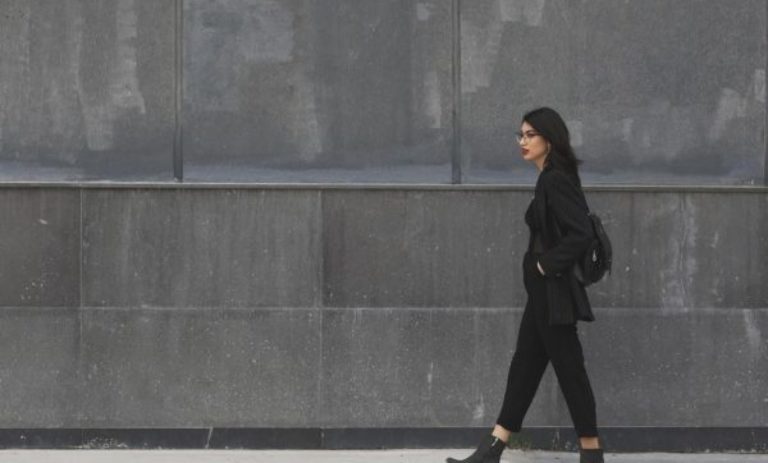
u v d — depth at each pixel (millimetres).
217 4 10070
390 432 9984
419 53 10141
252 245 9961
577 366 8484
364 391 9992
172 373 9914
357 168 10125
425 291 10023
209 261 9945
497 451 8672
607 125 10227
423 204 10031
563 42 10203
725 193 10148
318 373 9977
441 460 9625
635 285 10109
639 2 10227
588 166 10227
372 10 10125
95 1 10016
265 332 9953
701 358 10109
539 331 8508
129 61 10031
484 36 10164
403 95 10141
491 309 10023
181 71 10047
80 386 9875
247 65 10086
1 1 9977
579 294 8344
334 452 9875
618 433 10086
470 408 10016
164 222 9922
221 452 9836
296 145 10109
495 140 10164
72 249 9898
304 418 9961
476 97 10156
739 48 10211
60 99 10016
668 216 10125
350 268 10000
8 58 9984
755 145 10203
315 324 9977
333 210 9992
